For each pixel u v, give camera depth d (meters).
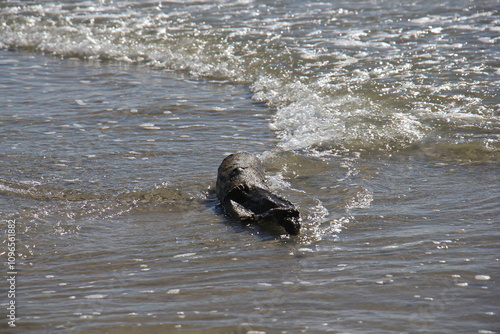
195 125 19.05
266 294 9.73
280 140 17.80
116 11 32.53
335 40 26.59
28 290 10.10
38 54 28.02
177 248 11.73
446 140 17.30
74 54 27.84
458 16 29.02
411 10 30.38
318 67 23.80
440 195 13.90
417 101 20.16
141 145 17.34
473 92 20.55
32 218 13.05
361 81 22.08
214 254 11.41
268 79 23.27
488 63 22.98
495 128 17.91
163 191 14.45
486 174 15.08
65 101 21.28
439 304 9.22
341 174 15.41
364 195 14.00
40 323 8.97
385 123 18.69
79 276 10.62
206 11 31.86
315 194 14.22
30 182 14.84
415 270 10.37
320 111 19.89
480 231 11.88
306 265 10.78
